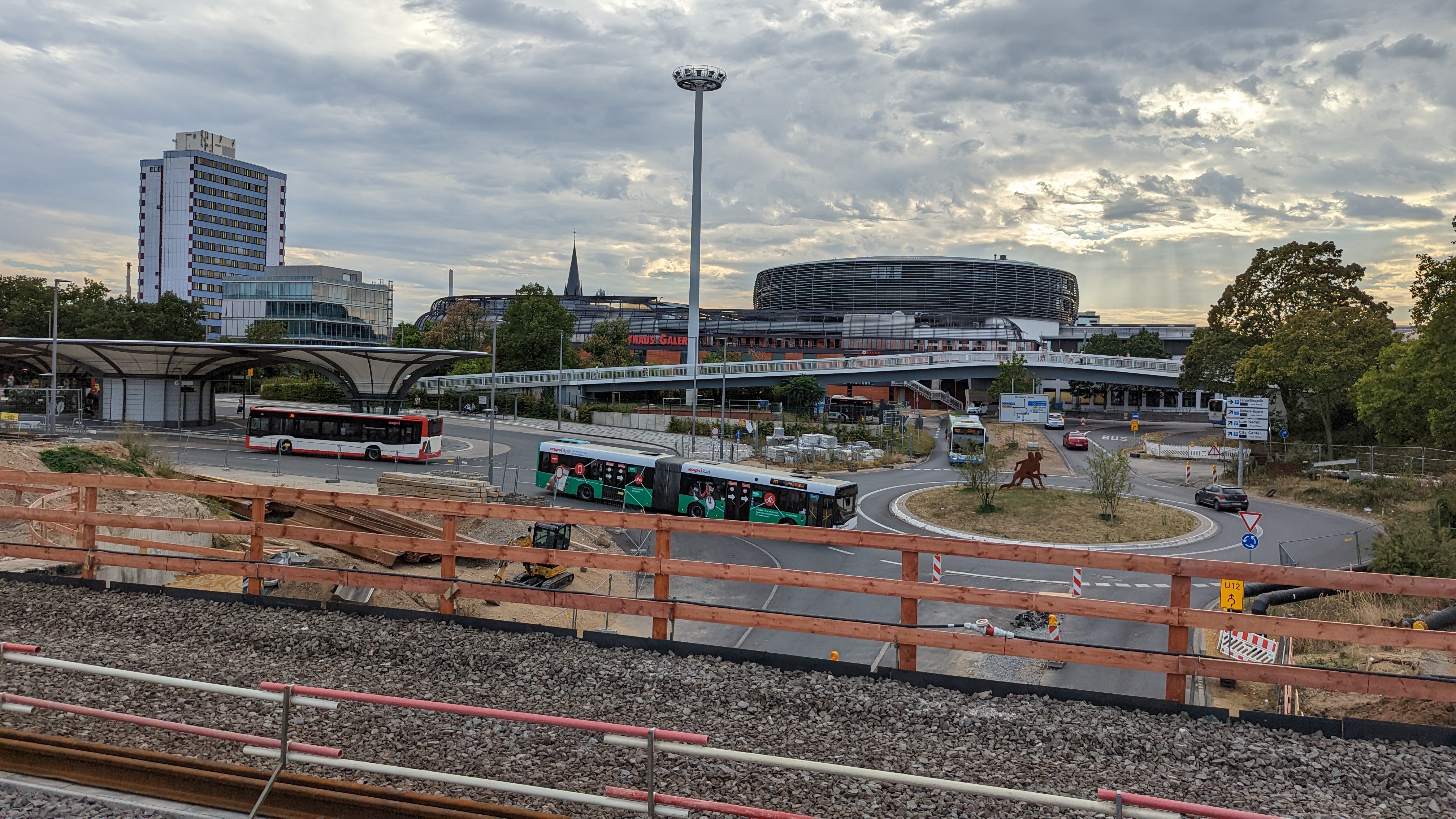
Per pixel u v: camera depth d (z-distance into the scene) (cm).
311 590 1852
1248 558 3581
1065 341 19162
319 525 2653
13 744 722
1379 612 2247
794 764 579
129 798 680
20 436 4109
